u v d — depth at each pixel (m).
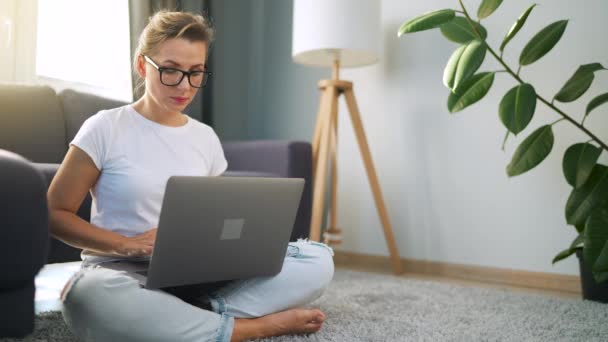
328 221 3.06
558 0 2.32
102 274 1.12
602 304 1.89
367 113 2.89
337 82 2.55
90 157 1.21
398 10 2.78
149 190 1.25
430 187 2.67
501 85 2.46
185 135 1.37
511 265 2.43
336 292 1.99
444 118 2.62
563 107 2.30
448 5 2.61
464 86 2.06
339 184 2.98
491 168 2.49
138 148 1.28
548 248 2.33
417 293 2.01
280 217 1.22
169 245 1.05
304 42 2.50
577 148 1.92
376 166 2.85
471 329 1.51
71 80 2.63
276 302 1.32
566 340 1.42
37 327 1.34
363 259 2.89
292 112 3.21
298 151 2.30
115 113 1.29
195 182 1.02
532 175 2.38
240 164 2.46
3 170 0.99
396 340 1.37
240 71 3.31
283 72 3.25
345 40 2.44
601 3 2.23
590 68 1.92
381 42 2.60
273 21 3.29
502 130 2.45
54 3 2.56
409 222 2.74
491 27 2.48
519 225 2.41
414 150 2.72
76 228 1.16
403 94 2.76
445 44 2.62
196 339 1.12
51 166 1.69
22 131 2.09
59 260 1.68
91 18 2.70
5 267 1.00
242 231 1.15
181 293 1.28
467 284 2.38
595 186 1.89
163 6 2.79
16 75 2.38
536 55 1.97
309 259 1.38
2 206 0.98
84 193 1.23
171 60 1.22
